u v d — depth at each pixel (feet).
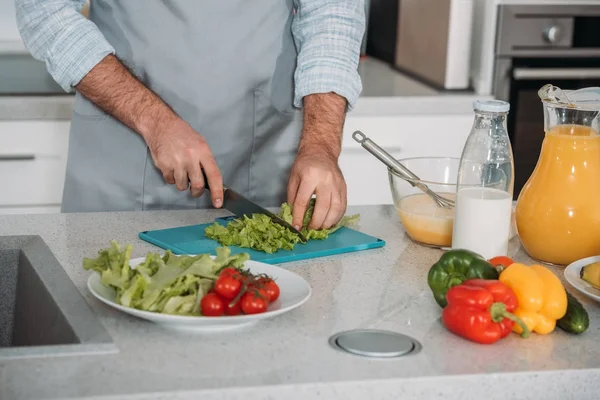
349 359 3.42
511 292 3.66
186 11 5.97
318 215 5.04
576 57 8.63
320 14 5.98
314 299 4.07
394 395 3.26
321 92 5.87
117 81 5.59
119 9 6.01
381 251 4.89
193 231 5.11
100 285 3.88
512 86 8.59
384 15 10.16
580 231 4.62
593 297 4.01
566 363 3.47
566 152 4.65
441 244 4.95
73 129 6.19
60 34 5.57
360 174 8.45
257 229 4.83
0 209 8.02
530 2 8.41
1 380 3.14
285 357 3.42
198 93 6.14
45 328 4.03
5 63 9.18
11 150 7.88
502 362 3.45
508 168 4.60
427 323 3.84
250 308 3.60
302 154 5.44
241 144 6.35
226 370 3.28
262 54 6.19
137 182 6.15
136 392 3.08
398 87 8.79
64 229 5.09
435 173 5.37
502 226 4.56
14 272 4.76
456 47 8.58
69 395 3.05
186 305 3.60
